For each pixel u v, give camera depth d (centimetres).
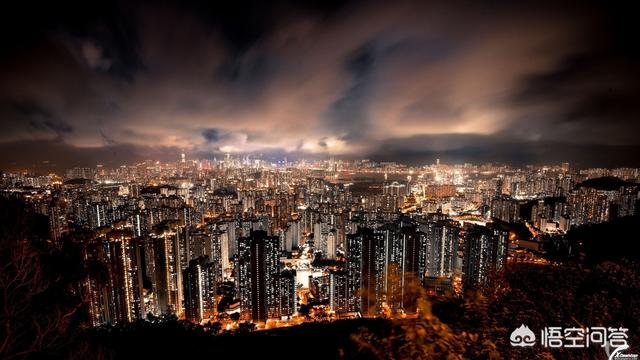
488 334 438
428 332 370
